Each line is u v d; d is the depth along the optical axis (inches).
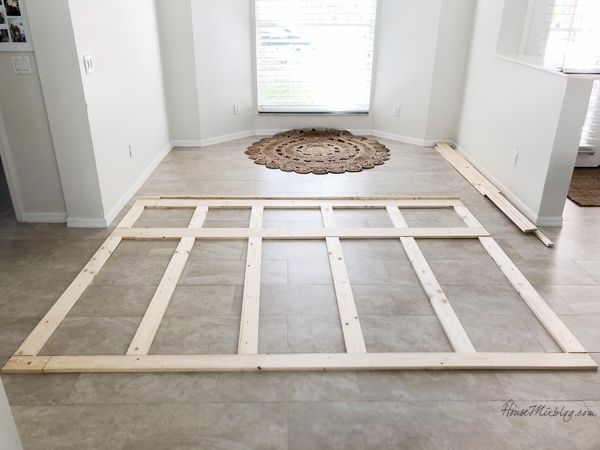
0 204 132.3
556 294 93.1
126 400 67.2
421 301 90.9
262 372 72.6
